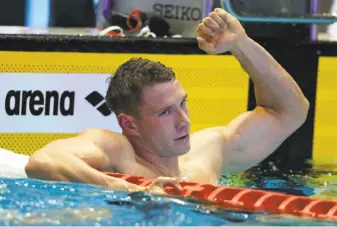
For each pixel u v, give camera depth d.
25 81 12.09
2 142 12.11
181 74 12.48
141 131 9.36
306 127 12.99
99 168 9.06
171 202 7.72
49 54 12.10
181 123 9.22
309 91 12.95
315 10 13.02
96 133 9.32
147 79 9.20
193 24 13.34
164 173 9.56
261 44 12.78
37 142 12.17
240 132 10.54
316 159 12.85
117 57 12.27
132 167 9.29
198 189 8.23
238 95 12.66
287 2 12.95
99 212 7.24
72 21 14.20
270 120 10.61
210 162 10.20
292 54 12.87
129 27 13.36
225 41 10.09
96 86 12.26
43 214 7.11
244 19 12.39
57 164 8.77
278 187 10.49
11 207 7.34
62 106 12.20
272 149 10.70
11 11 14.35
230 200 8.03
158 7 13.36
